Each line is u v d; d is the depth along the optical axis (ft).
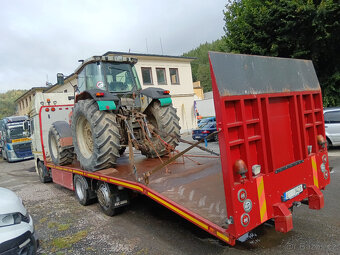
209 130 42.73
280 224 8.83
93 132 14.94
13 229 9.70
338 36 30.14
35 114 25.22
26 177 32.24
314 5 28.07
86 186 17.01
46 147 23.91
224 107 7.70
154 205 16.58
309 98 10.96
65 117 24.80
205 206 9.72
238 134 8.29
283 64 9.98
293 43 32.24
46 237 13.20
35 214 16.89
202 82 175.42
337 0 27.43
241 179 8.00
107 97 15.08
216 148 34.35
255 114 8.75
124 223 14.11
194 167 14.97
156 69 63.62
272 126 9.23
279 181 9.23
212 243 11.10
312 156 10.80
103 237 12.63
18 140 50.01
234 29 37.22
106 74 18.17
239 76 8.29
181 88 68.23
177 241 11.55
